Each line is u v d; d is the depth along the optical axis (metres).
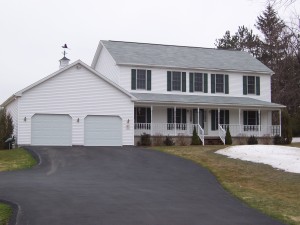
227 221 10.86
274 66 55.78
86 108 29.91
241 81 38.12
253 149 25.41
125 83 34.25
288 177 18.44
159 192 14.42
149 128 33.59
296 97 51.84
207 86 36.88
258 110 37.00
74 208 11.34
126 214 10.94
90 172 18.69
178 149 28.06
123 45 37.50
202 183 16.84
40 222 9.88
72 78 29.58
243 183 17.53
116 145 30.62
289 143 37.03
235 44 63.84
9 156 23.81
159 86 35.28
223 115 36.72
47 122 28.86
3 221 10.09
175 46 39.88
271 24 58.97
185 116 35.47
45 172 18.52
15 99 29.22
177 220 10.60
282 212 12.56
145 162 22.02
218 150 26.52
